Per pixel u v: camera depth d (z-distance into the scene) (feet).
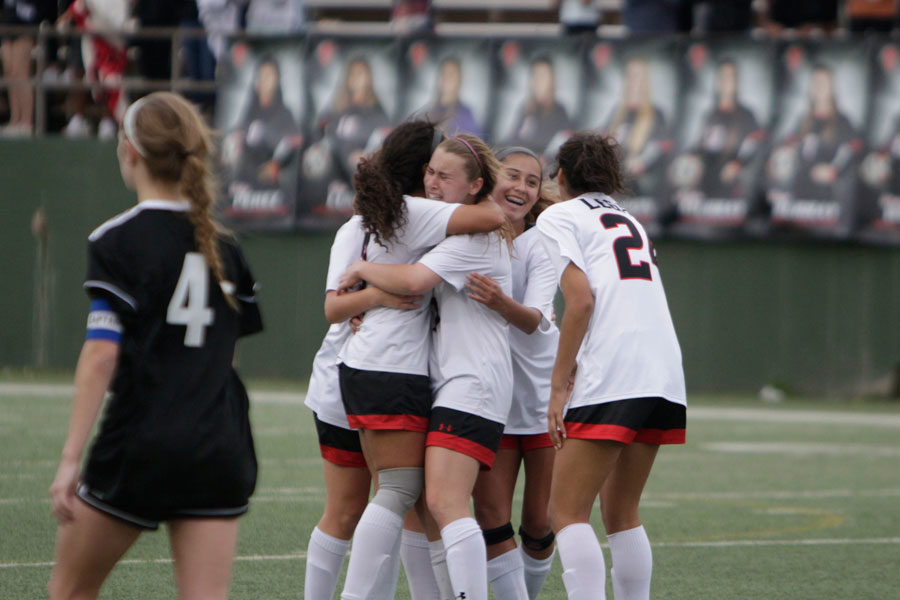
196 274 41.50
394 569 54.39
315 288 208.03
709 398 197.67
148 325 40.73
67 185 214.28
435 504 51.88
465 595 50.72
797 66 194.08
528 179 59.67
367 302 52.95
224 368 42.04
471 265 53.47
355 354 53.01
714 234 196.85
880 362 196.95
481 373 53.01
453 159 54.19
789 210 195.00
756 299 199.31
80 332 214.07
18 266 214.69
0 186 214.90
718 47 195.72
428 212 53.42
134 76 219.20
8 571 70.23
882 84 192.13
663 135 197.57
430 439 52.54
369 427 52.26
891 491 111.75
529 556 62.44
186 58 213.87
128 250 40.45
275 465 117.91
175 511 41.24
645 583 55.72
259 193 207.00
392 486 52.60
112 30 214.69
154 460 40.01
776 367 199.62
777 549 83.66
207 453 40.65
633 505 56.08
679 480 116.88
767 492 110.11
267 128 206.59
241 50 207.21
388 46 203.31
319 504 96.94
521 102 199.31
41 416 148.56
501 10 229.45
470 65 200.75
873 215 193.36
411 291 52.31
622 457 55.36
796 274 198.49
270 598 65.82
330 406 56.13
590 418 53.52
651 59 196.95
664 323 55.42
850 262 196.85
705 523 93.71
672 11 202.90
